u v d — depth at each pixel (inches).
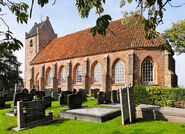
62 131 253.1
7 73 1684.3
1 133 253.4
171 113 278.8
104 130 246.4
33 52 1445.6
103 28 111.7
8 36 111.9
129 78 745.6
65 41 1274.6
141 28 860.0
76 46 1098.1
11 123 314.0
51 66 1169.4
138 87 408.2
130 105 293.1
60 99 534.6
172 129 235.8
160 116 292.8
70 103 391.9
